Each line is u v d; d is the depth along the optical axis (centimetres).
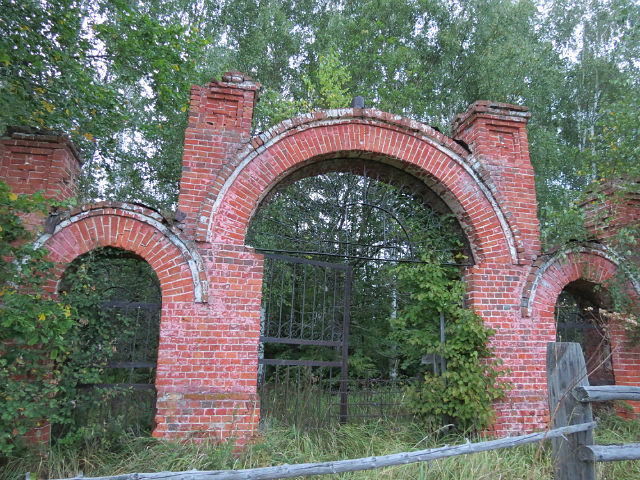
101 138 877
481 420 531
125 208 523
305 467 283
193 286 525
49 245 501
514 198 636
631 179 661
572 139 1650
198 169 558
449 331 588
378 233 844
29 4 577
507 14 1573
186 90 753
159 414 489
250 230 665
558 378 311
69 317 456
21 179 522
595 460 283
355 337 1024
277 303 986
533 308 606
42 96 640
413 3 1588
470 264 621
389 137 614
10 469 425
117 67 721
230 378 513
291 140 587
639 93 726
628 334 623
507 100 1390
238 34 1480
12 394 414
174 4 1345
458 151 625
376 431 576
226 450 464
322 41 1484
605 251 638
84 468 445
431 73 1534
